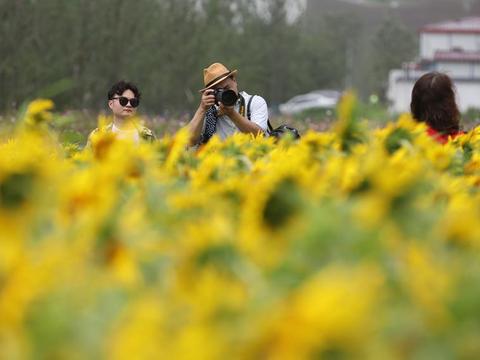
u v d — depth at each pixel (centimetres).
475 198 839
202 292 473
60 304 459
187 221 719
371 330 416
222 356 412
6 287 480
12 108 7419
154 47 11256
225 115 1984
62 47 9200
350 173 748
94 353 434
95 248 565
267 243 598
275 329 403
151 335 433
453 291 483
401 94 17988
